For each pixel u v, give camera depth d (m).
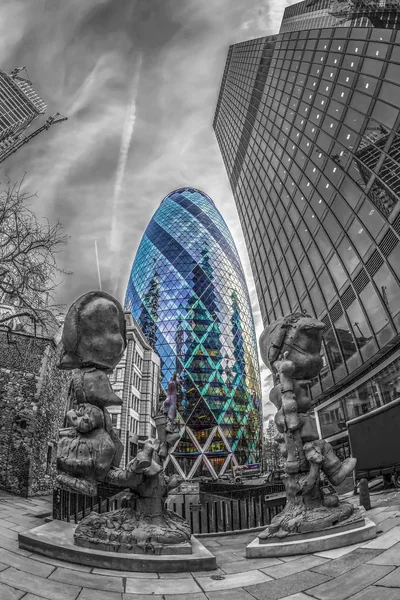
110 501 11.09
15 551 6.04
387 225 22.52
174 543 6.38
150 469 6.95
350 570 5.17
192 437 91.25
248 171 58.69
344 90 29.34
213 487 16.59
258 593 4.85
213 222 127.69
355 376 26.06
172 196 135.12
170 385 8.39
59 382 23.02
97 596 4.56
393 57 23.89
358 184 25.95
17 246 17.52
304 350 8.82
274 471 21.64
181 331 103.88
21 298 17.72
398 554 5.30
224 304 111.75
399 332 21.09
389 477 13.23
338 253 27.84
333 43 32.31
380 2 34.50
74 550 5.88
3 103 157.25
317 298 31.34
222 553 7.62
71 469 6.86
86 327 7.84
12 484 17.33
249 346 116.12
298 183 36.34
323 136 31.98
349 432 15.51
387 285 22.36
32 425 18.58
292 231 37.12
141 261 121.00
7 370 19.55
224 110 84.38
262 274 47.53
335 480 7.54
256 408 110.19
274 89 47.75
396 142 22.66
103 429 7.17
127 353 52.09
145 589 4.98
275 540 6.94
